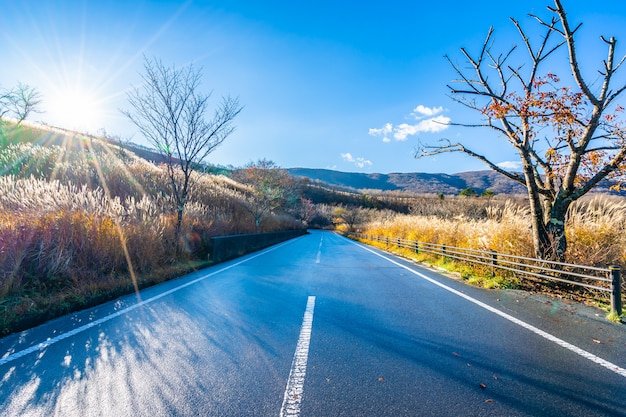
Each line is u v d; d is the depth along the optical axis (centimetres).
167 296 625
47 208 682
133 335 415
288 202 4800
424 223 1842
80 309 529
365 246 2520
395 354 363
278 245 2333
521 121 758
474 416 250
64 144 2438
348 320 488
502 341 403
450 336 421
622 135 657
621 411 257
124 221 830
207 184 2394
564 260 732
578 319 495
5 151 1394
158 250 878
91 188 1414
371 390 287
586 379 307
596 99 662
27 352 361
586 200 867
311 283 790
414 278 878
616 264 692
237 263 1175
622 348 382
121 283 634
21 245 547
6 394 278
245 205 2495
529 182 780
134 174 1828
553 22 722
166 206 1238
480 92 744
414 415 250
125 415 250
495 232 973
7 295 491
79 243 661
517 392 284
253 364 337
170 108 1027
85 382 298
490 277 830
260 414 251
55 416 249
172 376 310
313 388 290
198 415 250
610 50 649
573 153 721
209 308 544
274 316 506
